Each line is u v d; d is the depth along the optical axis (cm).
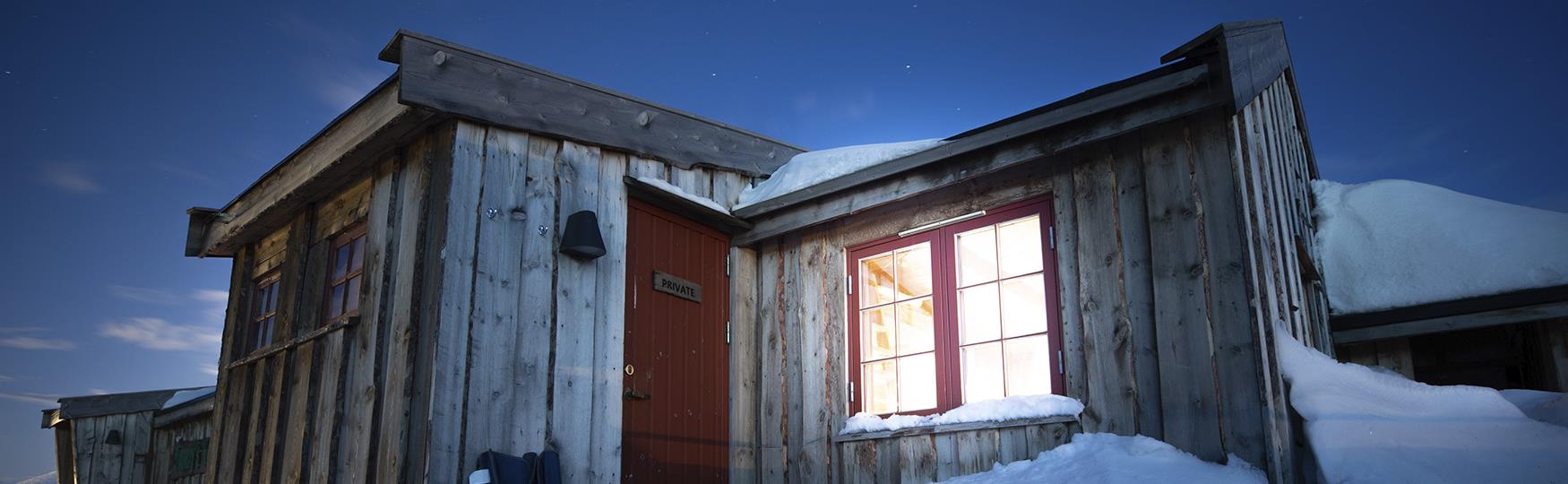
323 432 527
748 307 632
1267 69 541
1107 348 466
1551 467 333
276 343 609
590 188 553
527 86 532
